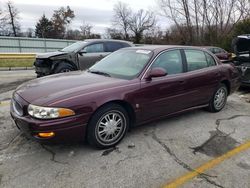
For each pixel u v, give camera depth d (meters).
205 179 2.92
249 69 6.98
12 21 56.91
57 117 3.06
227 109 5.55
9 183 2.78
